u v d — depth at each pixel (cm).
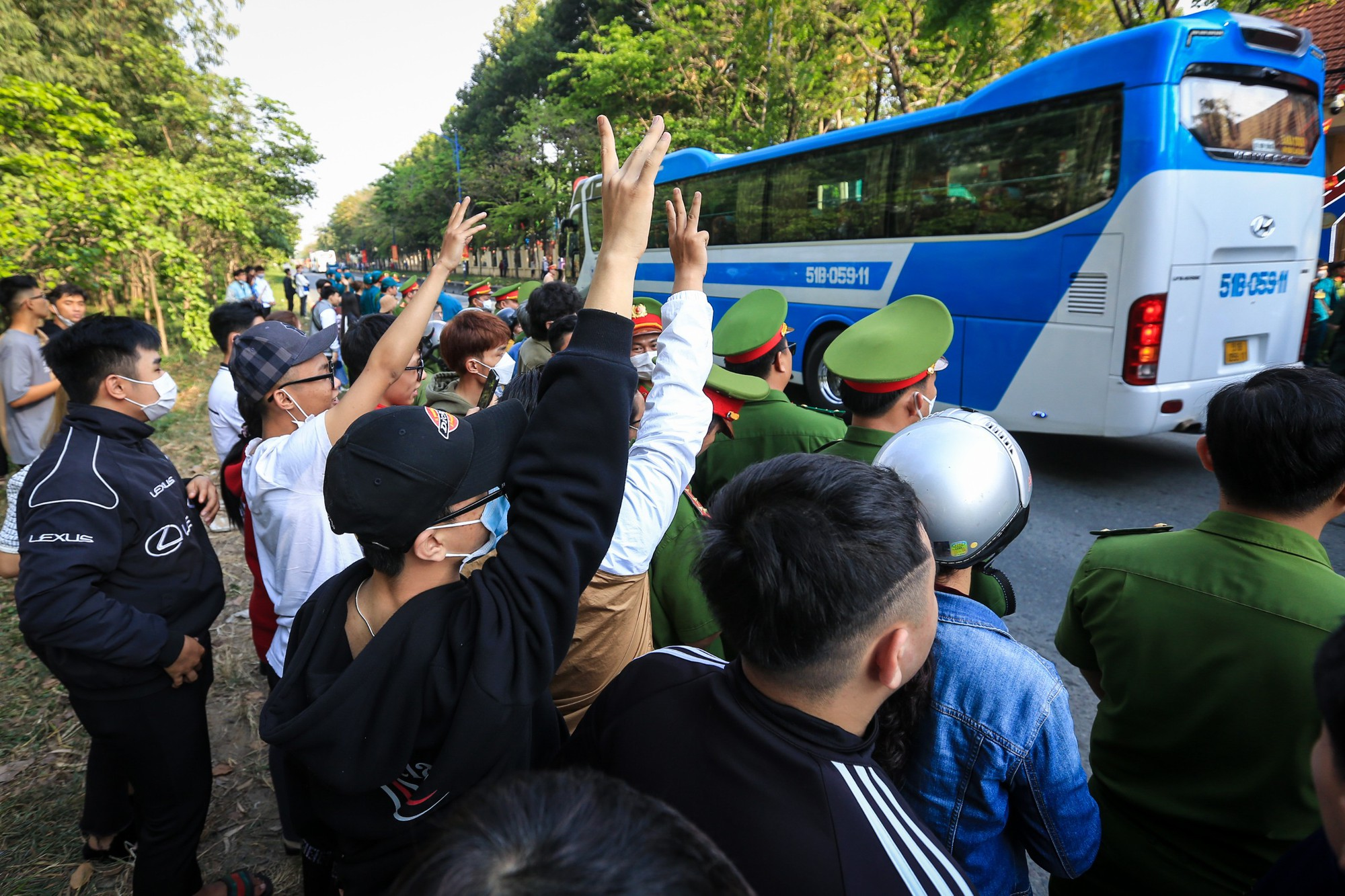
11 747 308
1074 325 552
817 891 83
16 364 439
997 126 596
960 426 130
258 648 219
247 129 1995
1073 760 117
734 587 94
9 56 1466
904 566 90
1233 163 512
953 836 119
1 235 720
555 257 3131
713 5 1723
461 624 101
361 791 98
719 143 1878
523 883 49
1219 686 123
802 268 819
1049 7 966
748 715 95
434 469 99
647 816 57
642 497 152
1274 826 120
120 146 962
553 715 131
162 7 1873
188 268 959
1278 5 833
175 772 199
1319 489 123
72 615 175
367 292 1411
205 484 222
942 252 655
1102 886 145
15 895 236
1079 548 478
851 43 1331
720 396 252
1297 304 564
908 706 115
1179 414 530
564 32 3416
